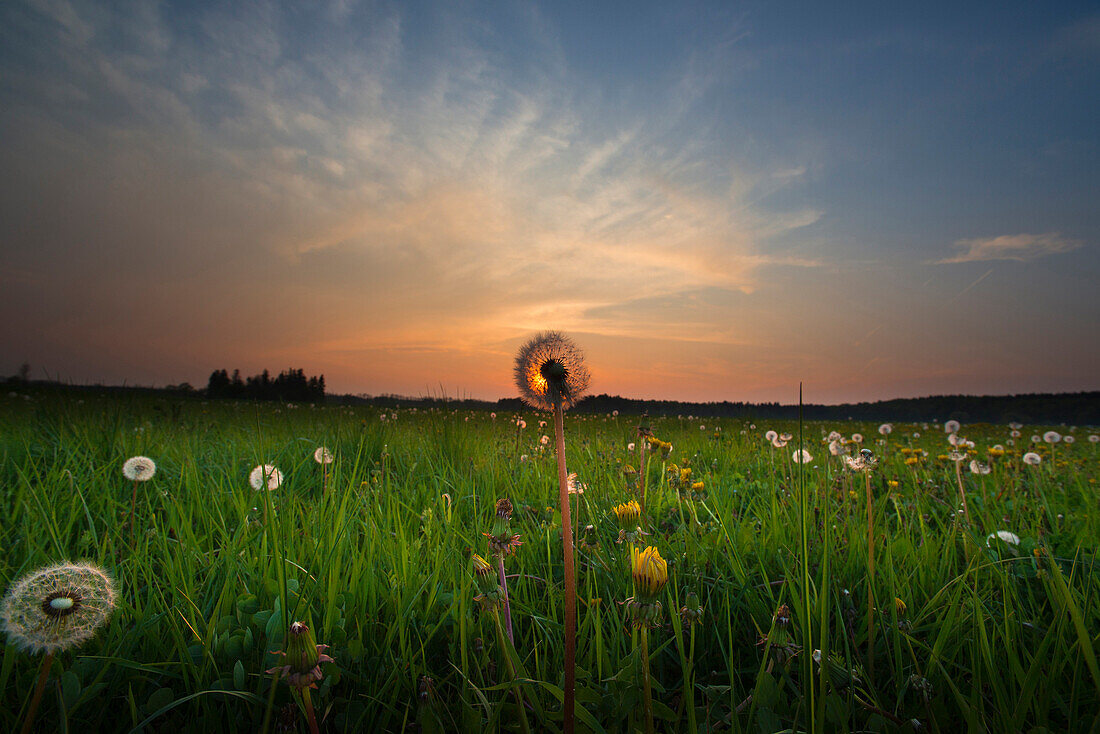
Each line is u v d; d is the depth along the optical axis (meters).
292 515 3.00
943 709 1.71
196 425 7.56
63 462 4.52
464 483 4.55
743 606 2.37
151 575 2.44
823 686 1.26
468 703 1.64
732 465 6.21
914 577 2.66
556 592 2.52
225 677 1.77
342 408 12.84
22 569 2.45
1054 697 1.69
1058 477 5.71
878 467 5.44
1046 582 2.33
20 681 1.70
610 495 4.18
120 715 1.66
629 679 1.69
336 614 2.05
